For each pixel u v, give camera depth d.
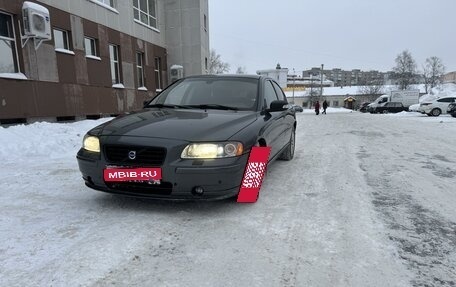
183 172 3.27
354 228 3.23
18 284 2.27
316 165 6.09
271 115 4.77
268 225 3.27
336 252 2.75
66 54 12.56
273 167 5.88
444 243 2.93
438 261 2.62
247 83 5.02
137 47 18.41
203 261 2.59
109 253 2.70
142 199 3.95
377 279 2.37
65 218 3.39
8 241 2.88
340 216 3.53
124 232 3.08
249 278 2.38
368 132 12.42
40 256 2.64
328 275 2.42
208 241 2.92
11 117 10.19
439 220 3.45
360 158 6.87
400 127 14.73
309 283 2.32
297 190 4.45
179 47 23.03
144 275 2.39
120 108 16.41
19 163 6.08
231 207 3.73
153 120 3.89
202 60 23.67
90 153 3.62
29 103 10.84
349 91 98.06
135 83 18.08
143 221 3.32
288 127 6.04
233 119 3.94
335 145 8.79
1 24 10.13
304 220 3.41
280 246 2.85
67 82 12.59
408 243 2.92
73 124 10.67
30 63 10.83
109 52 15.55
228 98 4.75
